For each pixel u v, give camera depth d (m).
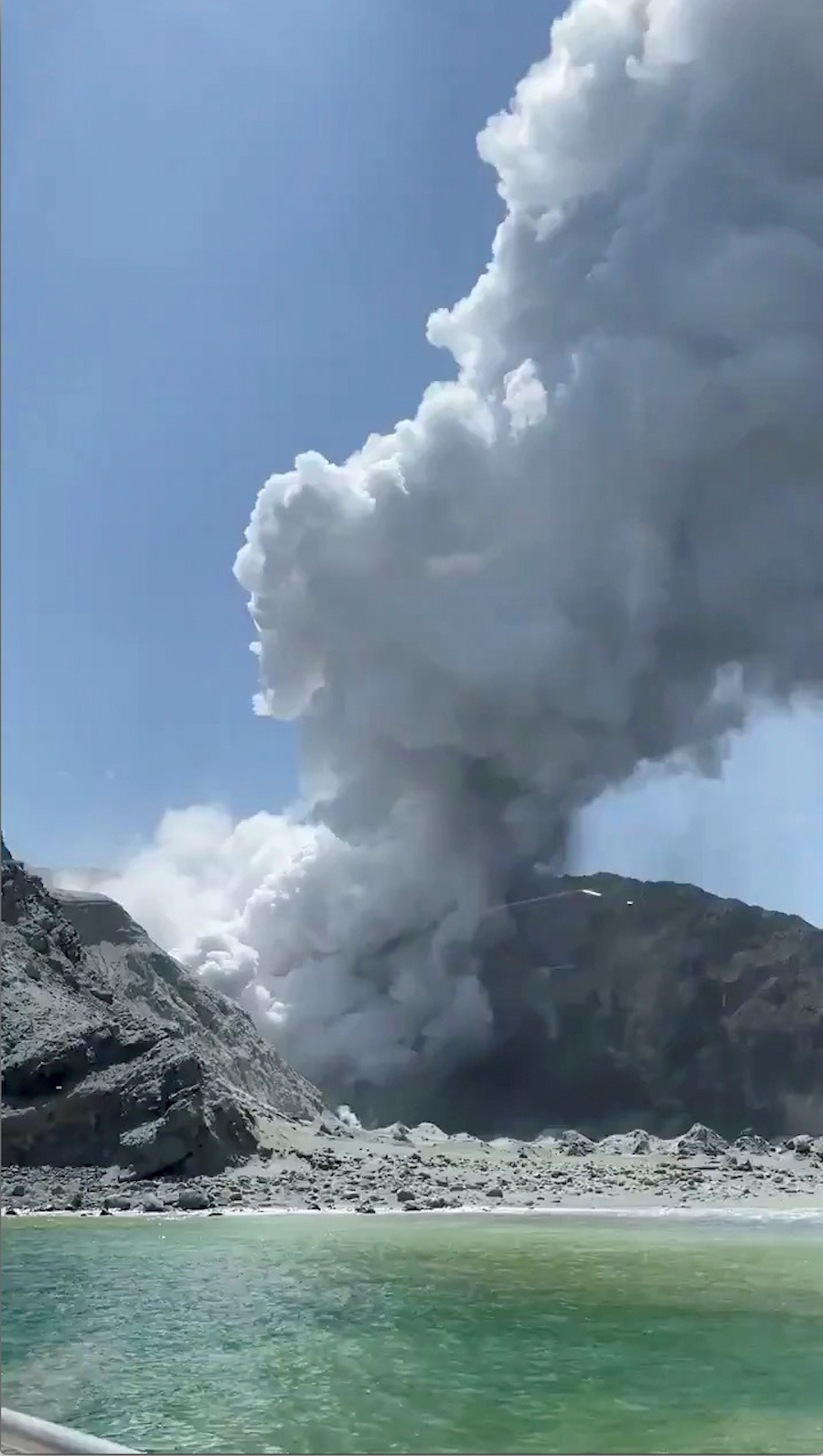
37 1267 28.48
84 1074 50.19
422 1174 53.38
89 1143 48.22
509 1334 20.33
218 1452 13.67
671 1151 70.12
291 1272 27.73
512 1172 57.97
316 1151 56.34
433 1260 29.48
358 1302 23.20
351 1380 16.97
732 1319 21.66
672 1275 26.97
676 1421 14.98
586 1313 22.28
